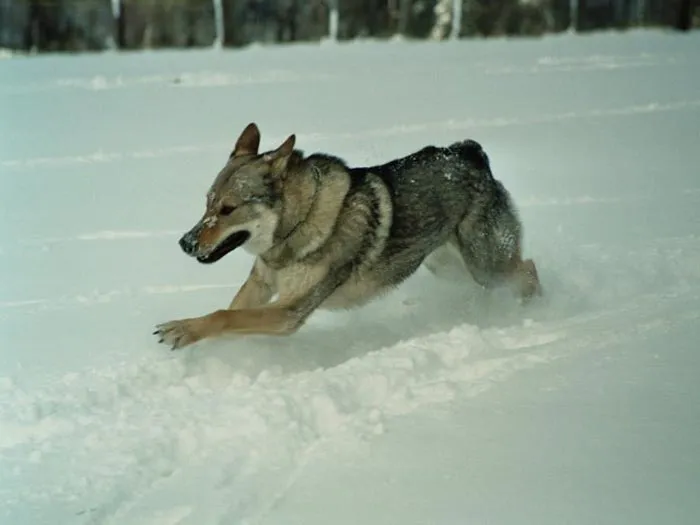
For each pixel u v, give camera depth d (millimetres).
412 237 10344
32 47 24766
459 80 21391
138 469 7430
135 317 10820
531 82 21172
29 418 8258
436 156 10789
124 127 18125
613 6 26844
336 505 6852
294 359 9805
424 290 11625
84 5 24625
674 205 14180
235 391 8703
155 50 25141
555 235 13016
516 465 7277
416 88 20703
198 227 9281
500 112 18859
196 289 11664
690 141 17219
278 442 7703
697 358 9086
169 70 22516
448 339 9508
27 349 9953
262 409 8164
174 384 9023
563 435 7680
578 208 14047
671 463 7254
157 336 10250
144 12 24938
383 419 8047
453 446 7570
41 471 7445
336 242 9789
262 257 9812
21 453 7750
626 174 15508
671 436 7637
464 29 26312
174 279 11930
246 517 6754
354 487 7074
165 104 19672
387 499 6906
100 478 7305
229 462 7492
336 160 9953
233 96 20203
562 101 19656
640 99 19797
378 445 7645
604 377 8703
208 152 16609
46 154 16641
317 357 9914
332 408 8203
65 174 15672
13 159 16391
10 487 7223
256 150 10062
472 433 7762
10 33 24594
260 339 10125
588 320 10219
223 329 9367
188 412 8305
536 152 16531
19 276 11953
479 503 6816
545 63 22984
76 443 7863
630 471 7160
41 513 6871
